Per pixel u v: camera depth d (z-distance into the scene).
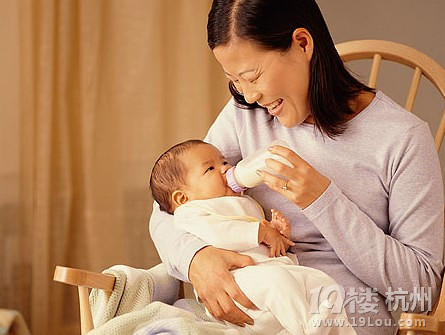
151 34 3.07
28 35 2.95
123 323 1.63
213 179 1.81
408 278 1.69
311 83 1.74
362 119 1.79
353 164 1.78
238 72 1.69
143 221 3.11
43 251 2.99
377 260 1.69
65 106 3.01
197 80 3.11
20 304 3.04
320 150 1.81
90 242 3.06
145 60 3.07
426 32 2.98
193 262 1.72
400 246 1.71
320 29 1.74
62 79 3.00
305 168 1.66
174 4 3.10
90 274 1.72
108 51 3.04
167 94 3.11
